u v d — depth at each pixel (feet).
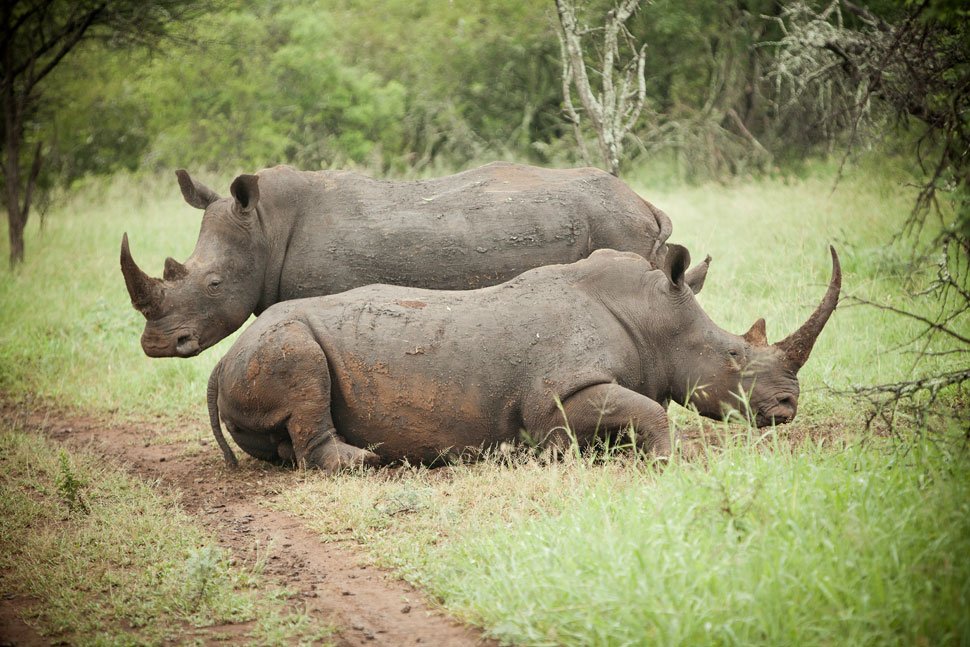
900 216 124.67
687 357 71.00
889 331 89.04
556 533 52.29
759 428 69.56
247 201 77.61
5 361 105.29
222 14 198.29
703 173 180.65
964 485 48.67
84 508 64.75
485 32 215.51
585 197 80.69
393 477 70.33
